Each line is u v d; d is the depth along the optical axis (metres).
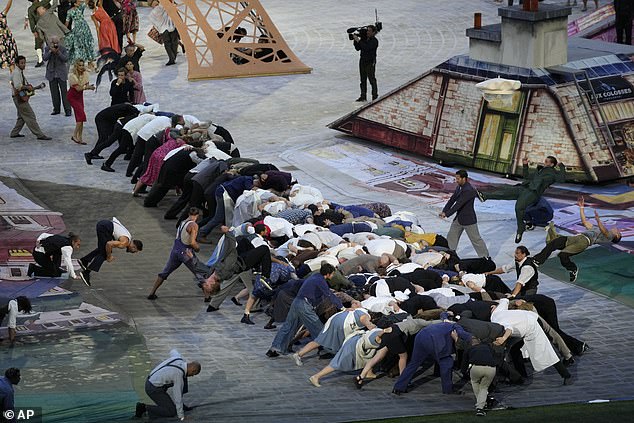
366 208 43.44
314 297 33.75
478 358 29.55
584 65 53.81
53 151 57.25
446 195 50.88
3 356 32.62
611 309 38.06
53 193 50.72
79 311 36.78
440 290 34.44
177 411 28.83
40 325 35.28
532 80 52.38
